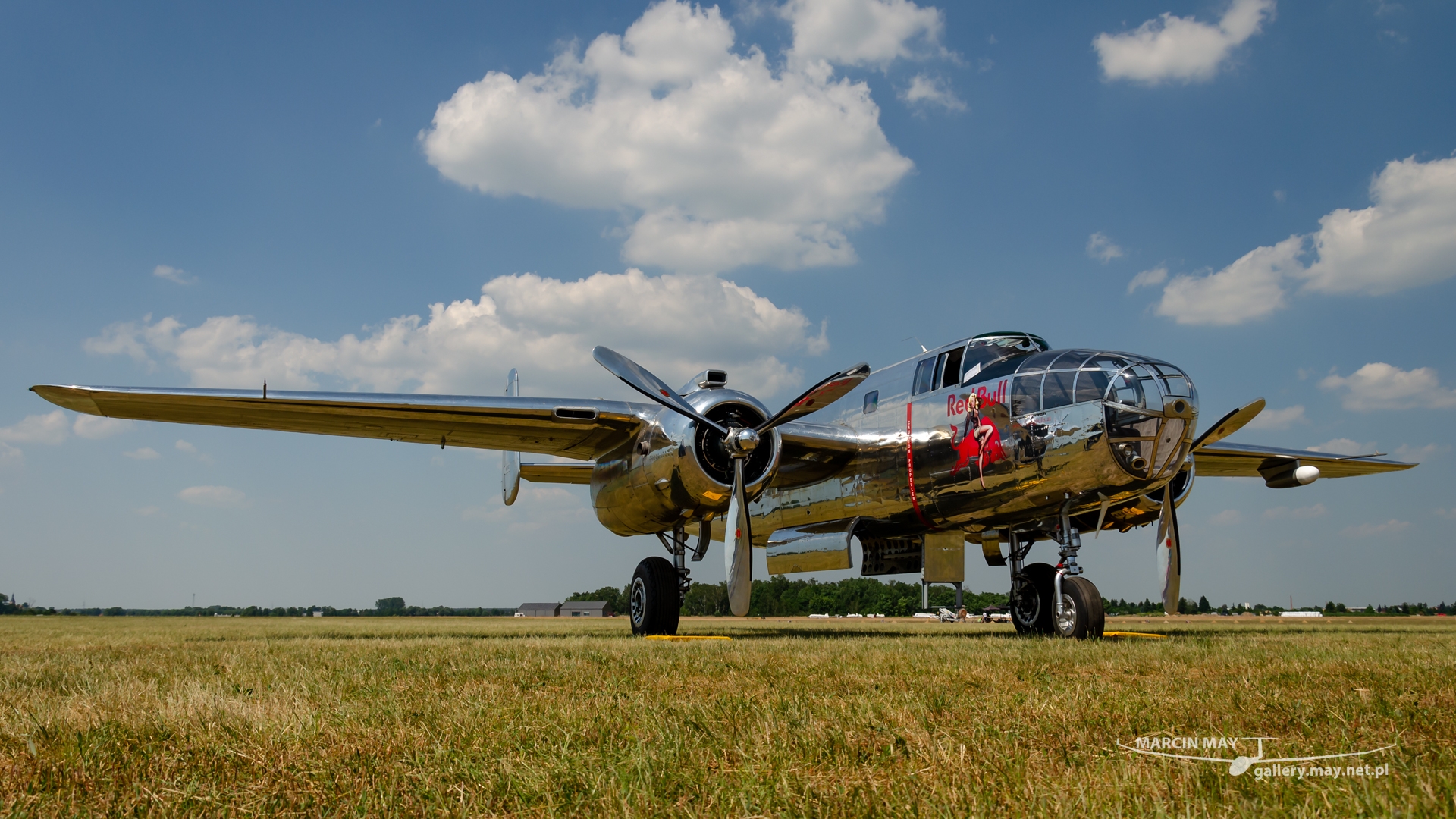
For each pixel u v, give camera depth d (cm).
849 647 694
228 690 405
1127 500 919
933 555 1095
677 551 1112
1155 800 212
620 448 1145
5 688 436
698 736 296
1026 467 920
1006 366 974
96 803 217
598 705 358
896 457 1070
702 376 1070
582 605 7275
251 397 968
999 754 262
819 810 209
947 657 579
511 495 1598
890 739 285
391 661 555
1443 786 218
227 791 227
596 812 212
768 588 6200
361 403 996
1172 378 860
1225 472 1512
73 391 921
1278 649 652
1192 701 364
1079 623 891
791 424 1128
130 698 375
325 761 256
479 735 296
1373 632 1211
